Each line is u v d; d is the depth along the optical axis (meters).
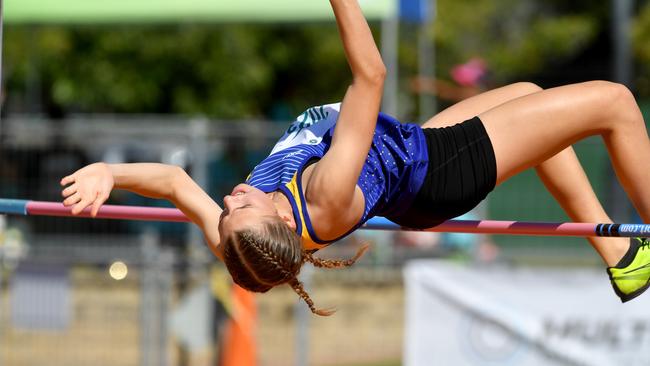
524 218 25.86
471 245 25.09
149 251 21.36
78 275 22.20
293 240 9.89
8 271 21.17
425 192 10.59
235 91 39.12
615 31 44.84
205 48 38.88
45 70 38.28
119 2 23.20
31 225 23.89
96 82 38.16
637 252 11.53
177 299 20.67
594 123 10.63
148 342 20.52
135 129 23.09
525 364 20.08
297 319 20.66
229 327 19.91
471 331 20.19
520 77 53.19
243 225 9.83
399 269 23.20
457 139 10.77
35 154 23.14
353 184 9.86
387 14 21.91
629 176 10.77
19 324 20.78
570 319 20.00
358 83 9.86
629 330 19.84
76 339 21.98
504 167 10.67
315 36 41.75
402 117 41.84
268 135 23.16
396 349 22.81
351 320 22.94
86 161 23.25
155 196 11.30
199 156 22.92
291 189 10.14
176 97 38.75
